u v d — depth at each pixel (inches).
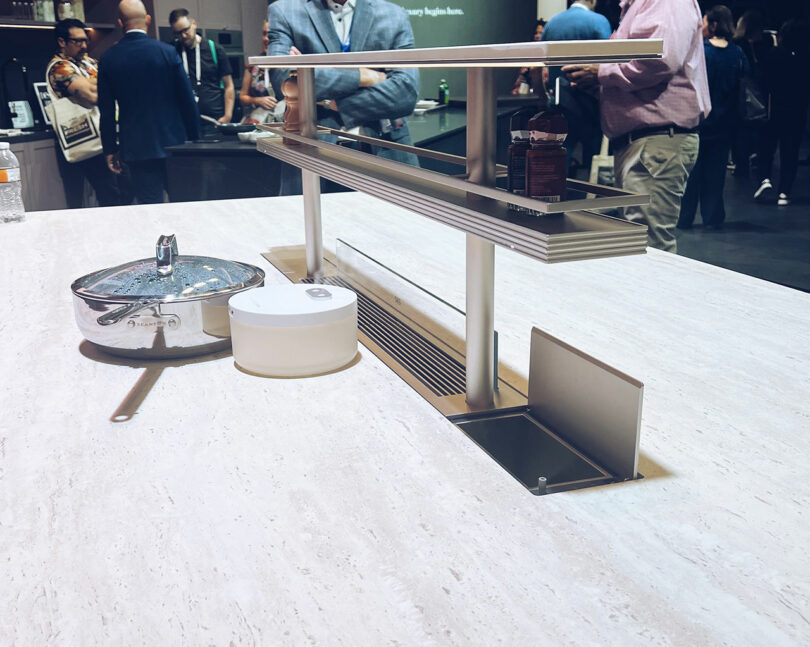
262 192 167.6
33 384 40.2
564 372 33.8
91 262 63.4
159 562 25.3
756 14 207.9
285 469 31.3
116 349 42.5
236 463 31.9
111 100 193.6
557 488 29.7
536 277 59.6
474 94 34.0
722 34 196.2
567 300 53.7
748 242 202.1
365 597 23.3
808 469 31.1
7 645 21.5
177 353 42.9
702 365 41.9
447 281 57.6
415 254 66.0
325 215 82.9
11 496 29.6
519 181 31.0
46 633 22.0
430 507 28.3
